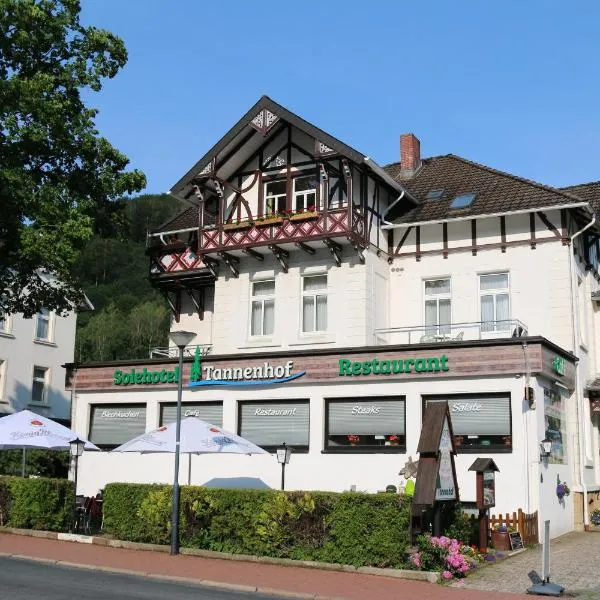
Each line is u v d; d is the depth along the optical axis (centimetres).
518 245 2236
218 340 2464
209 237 2433
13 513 1767
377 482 1972
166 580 1277
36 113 2197
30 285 2427
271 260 2425
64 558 1428
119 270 8644
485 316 2259
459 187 2497
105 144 2402
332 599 1137
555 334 2147
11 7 2236
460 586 1245
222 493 1529
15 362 3722
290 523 1444
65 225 2189
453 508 1476
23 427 1873
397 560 1341
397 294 2389
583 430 2166
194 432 1758
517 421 1841
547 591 1179
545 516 1825
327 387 2080
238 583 1238
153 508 1584
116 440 2366
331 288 2316
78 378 2436
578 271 2267
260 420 2167
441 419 1431
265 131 2327
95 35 2392
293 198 2408
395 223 2402
